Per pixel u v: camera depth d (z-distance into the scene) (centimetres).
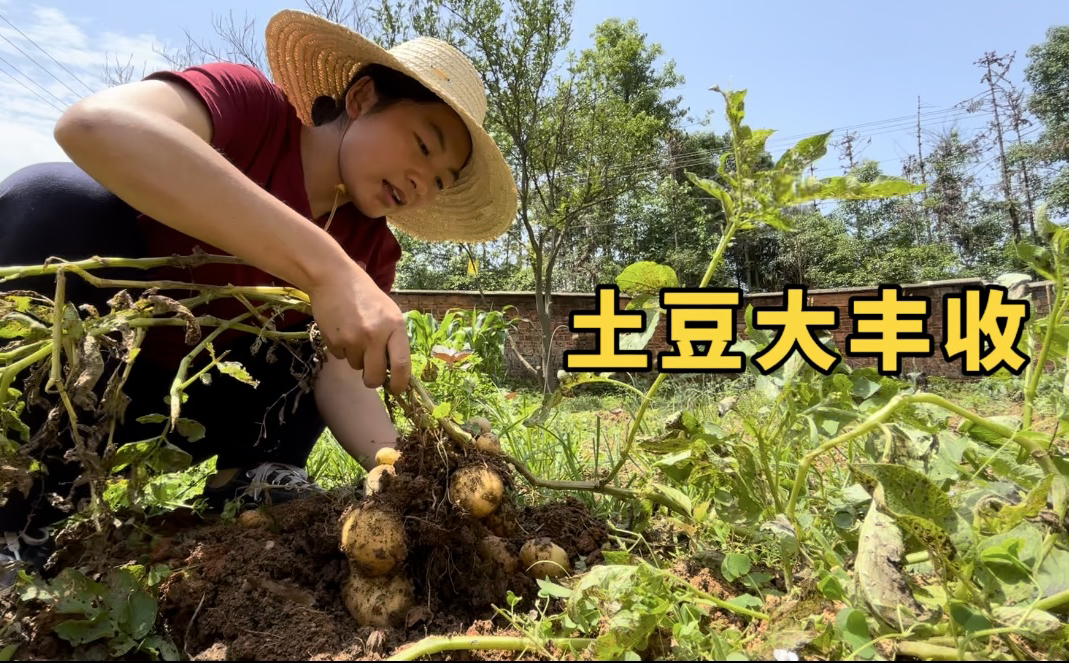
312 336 116
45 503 132
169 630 103
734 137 98
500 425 251
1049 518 107
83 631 94
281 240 100
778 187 88
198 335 103
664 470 143
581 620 91
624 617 86
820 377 140
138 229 145
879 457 126
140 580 103
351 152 152
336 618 104
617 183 1098
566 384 148
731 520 128
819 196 86
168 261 106
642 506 142
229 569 108
